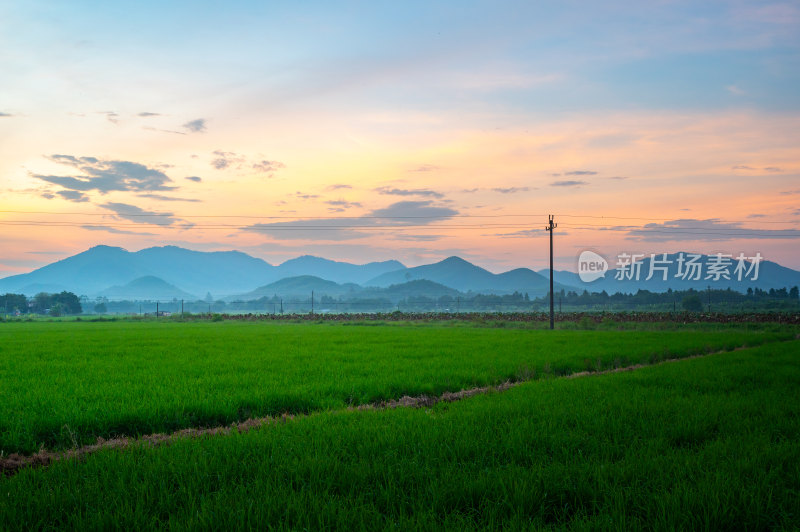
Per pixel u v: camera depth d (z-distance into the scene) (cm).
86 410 913
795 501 472
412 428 766
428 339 2852
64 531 440
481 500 495
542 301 17250
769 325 4334
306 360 1758
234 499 486
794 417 844
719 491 494
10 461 689
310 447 661
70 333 3656
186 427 899
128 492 508
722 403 946
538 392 1091
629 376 1325
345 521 438
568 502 500
